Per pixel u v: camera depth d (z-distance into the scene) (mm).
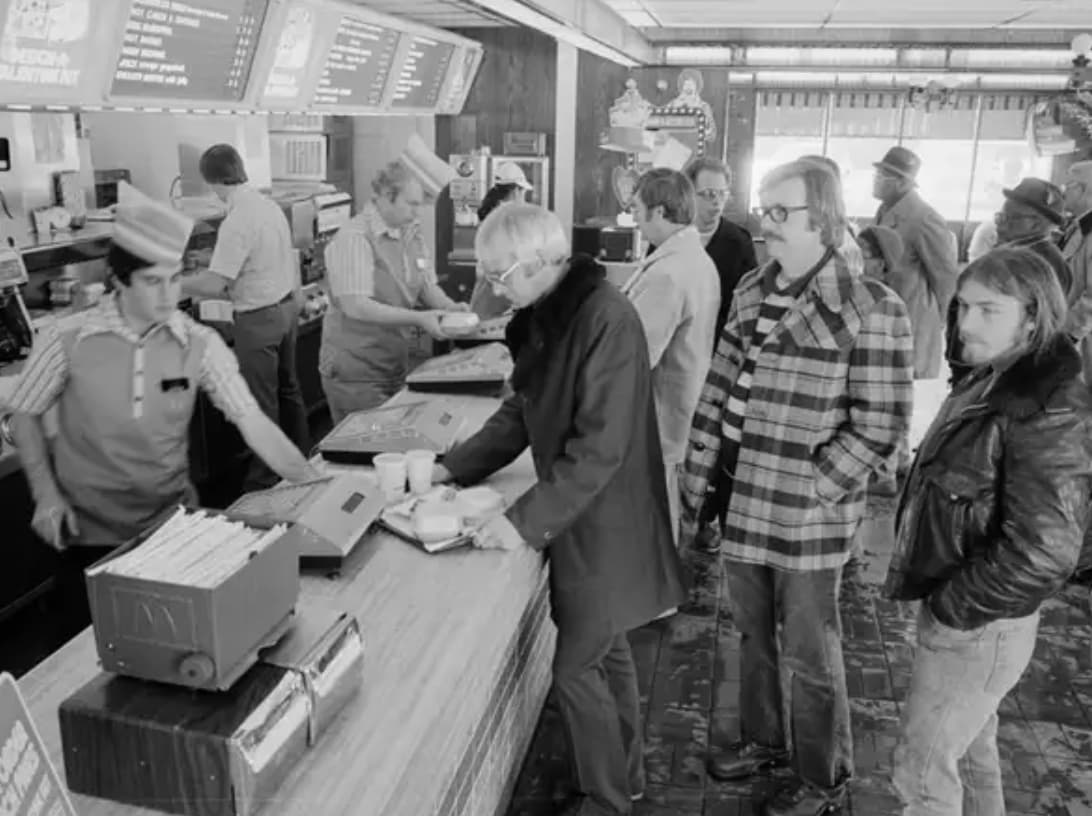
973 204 13000
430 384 3789
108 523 2643
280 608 1692
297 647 1687
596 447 2426
